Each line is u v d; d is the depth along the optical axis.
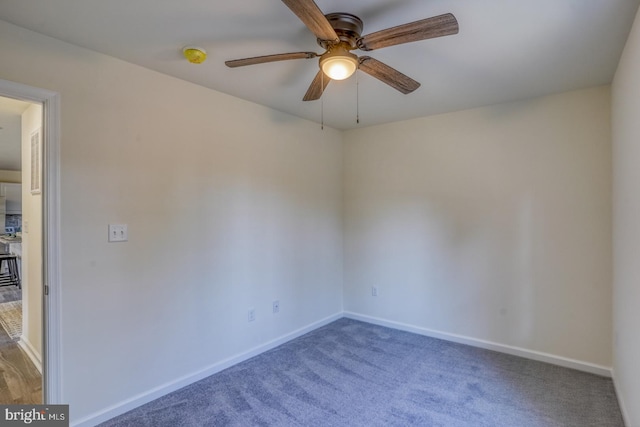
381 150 3.91
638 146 1.77
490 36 1.95
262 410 2.27
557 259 2.90
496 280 3.19
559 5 1.66
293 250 3.53
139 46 2.07
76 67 2.06
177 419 2.17
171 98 2.51
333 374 2.75
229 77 2.54
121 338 2.25
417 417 2.18
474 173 3.30
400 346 3.31
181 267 2.57
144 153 2.36
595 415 2.19
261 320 3.18
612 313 2.65
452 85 2.70
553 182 2.91
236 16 1.76
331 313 4.05
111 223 2.20
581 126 2.79
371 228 4.00
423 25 1.49
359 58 1.80
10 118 3.31
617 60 2.24
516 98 3.01
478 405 2.31
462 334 3.38
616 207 2.44
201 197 2.70
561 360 2.88
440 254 3.51
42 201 2.00
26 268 3.17
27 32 1.88
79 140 2.07
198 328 2.68
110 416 2.18
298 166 3.59
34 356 2.98
